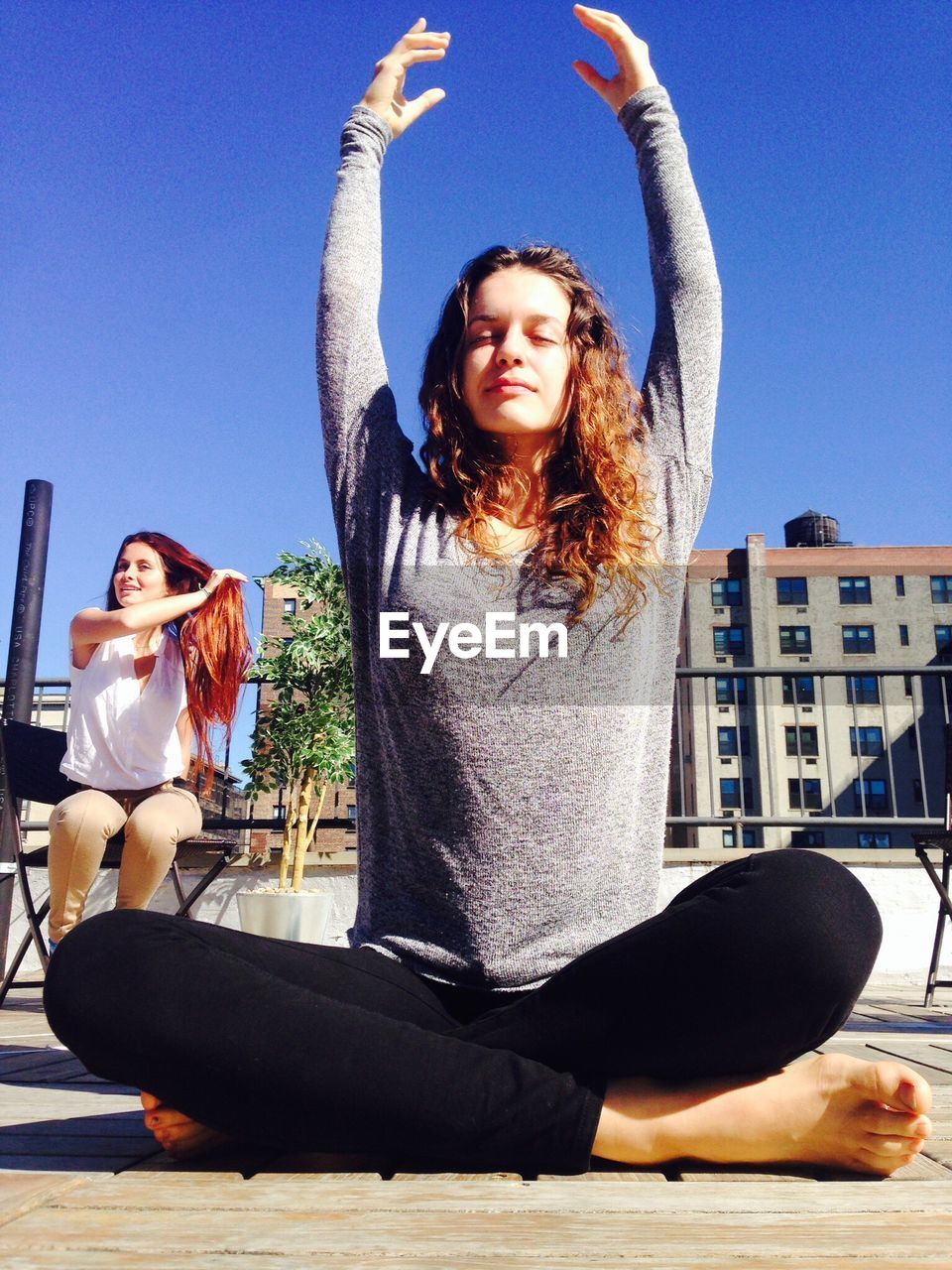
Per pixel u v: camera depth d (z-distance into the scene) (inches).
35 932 109.7
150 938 37.0
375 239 59.5
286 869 165.2
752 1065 38.2
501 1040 38.9
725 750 1487.5
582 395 51.8
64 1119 50.9
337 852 178.5
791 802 1424.7
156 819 99.3
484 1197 33.4
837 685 1421.0
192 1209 31.8
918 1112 34.9
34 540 146.3
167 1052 35.6
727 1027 36.8
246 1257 26.5
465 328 54.8
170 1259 26.3
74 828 98.0
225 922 175.2
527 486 52.2
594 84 65.3
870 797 1384.1
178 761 108.0
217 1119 36.8
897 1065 35.9
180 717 109.6
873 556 1745.8
